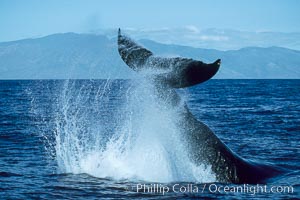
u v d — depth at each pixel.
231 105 136.88
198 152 34.94
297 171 37.75
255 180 35.00
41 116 95.62
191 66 31.55
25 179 36.00
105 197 30.91
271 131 71.62
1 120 88.00
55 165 41.62
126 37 34.81
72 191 32.34
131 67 33.22
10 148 52.69
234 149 52.94
